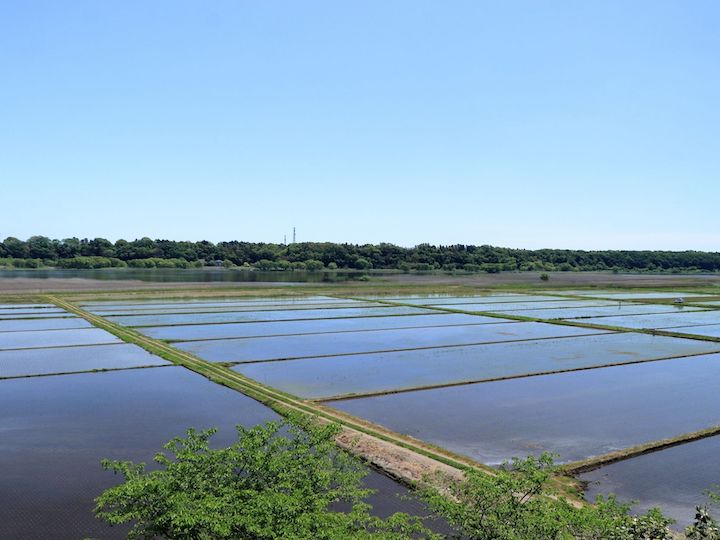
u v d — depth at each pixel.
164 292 120.62
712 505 23.33
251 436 18.69
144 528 16.11
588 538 15.44
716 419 34.56
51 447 29.02
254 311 88.50
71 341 59.59
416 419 33.84
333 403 37.22
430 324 75.12
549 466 21.41
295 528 14.76
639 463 27.70
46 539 20.30
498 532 15.62
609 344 60.69
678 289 150.12
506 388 41.47
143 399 37.84
